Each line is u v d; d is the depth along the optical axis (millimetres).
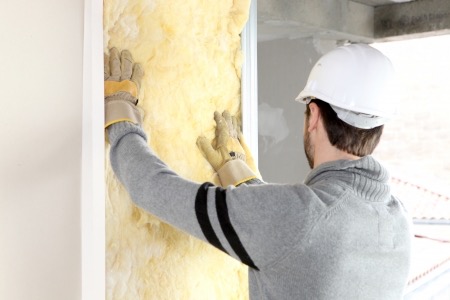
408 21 5051
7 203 1070
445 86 6805
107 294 1433
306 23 4594
